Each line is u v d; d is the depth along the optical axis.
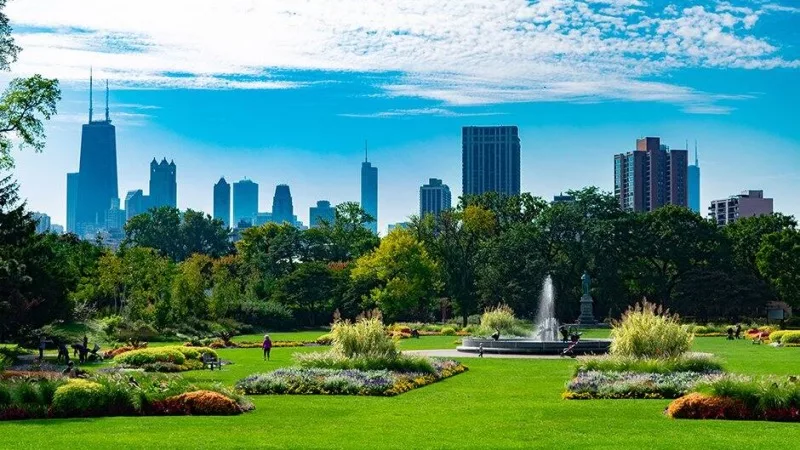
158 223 194.50
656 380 35.03
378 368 40.81
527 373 44.59
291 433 25.25
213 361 49.91
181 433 25.03
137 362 48.47
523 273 110.69
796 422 26.56
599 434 24.73
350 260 147.50
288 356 59.16
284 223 157.88
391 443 23.45
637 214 120.75
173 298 89.88
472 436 24.67
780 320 103.81
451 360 47.47
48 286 62.44
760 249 107.44
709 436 24.00
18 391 28.81
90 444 22.89
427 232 118.38
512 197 133.50
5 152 48.62
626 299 114.44
